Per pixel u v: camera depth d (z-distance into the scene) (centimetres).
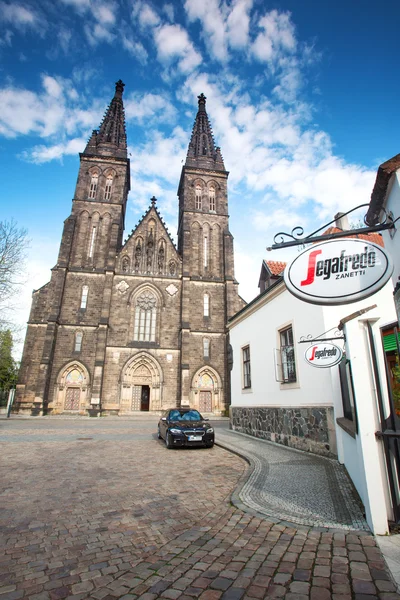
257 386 1515
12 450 1208
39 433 1752
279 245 523
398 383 540
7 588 354
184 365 3684
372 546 412
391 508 465
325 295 468
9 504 622
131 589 348
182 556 418
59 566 401
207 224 4519
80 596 337
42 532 500
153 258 4162
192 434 1260
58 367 3516
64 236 3944
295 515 532
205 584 350
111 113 4950
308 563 381
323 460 938
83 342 3641
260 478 770
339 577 348
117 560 414
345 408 823
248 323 1658
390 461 470
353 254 466
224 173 4778
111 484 761
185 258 4150
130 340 3791
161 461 1030
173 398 3653
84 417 3225
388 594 315
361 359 500
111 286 3853
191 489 722
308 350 868
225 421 3058
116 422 2662
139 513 577
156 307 3978
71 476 831
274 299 1377
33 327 3694
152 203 4375
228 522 520
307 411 1094
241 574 367
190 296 4072
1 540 472
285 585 340
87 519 550
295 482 725
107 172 4431
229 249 4344
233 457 1096
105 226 4181
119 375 3600
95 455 1125
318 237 507
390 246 568
